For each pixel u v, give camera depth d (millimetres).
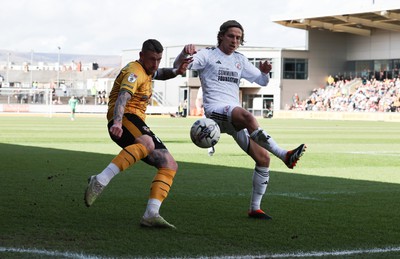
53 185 15617
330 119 101500
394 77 118250
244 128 11461
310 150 30375
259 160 11383
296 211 12258
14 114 97875
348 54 128375
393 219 11484
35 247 8789
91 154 25625
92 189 9812
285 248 9000
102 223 10633
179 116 105688
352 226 10758
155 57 10477
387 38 121938
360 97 109938
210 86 11875
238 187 15883
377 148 32094
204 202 13250
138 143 10188
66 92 125625
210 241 9383
